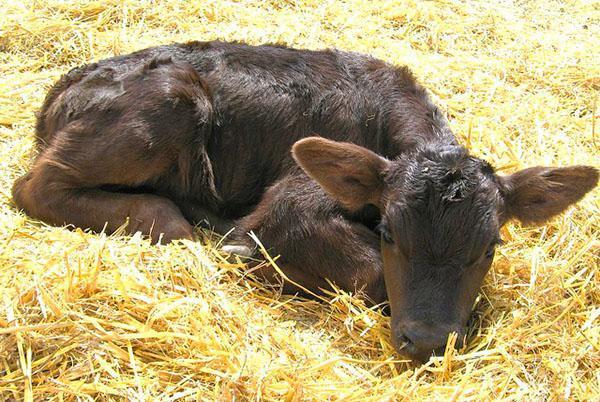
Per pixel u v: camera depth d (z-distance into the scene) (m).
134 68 2.29
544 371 1.97
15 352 1.90
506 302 2.11
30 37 2.70
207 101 2.26
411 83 2.32
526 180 2.08
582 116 2.67
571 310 2.10
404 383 1.92
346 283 2.13
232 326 2.00
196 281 2.07
